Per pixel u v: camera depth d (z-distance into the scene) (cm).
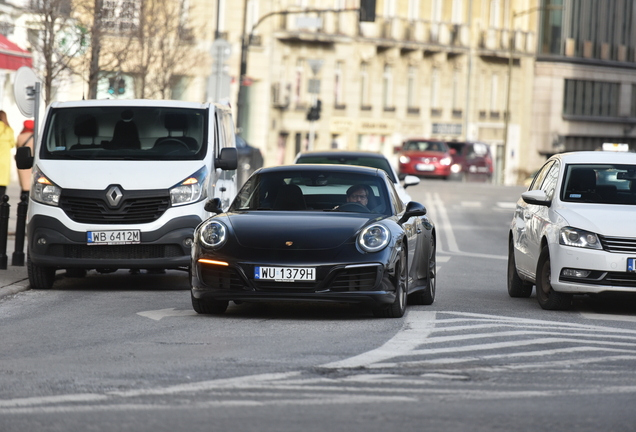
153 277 3625
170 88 7169
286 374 1811
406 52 15262
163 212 3100
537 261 2883
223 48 6444
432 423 1484
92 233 3081
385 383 1752
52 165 3170
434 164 12088
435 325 2434
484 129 16862
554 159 3170
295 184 2734
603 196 2912
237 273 2455
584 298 3172
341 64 14238
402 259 2583
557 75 18262
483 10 16588
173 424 1465
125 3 6106
